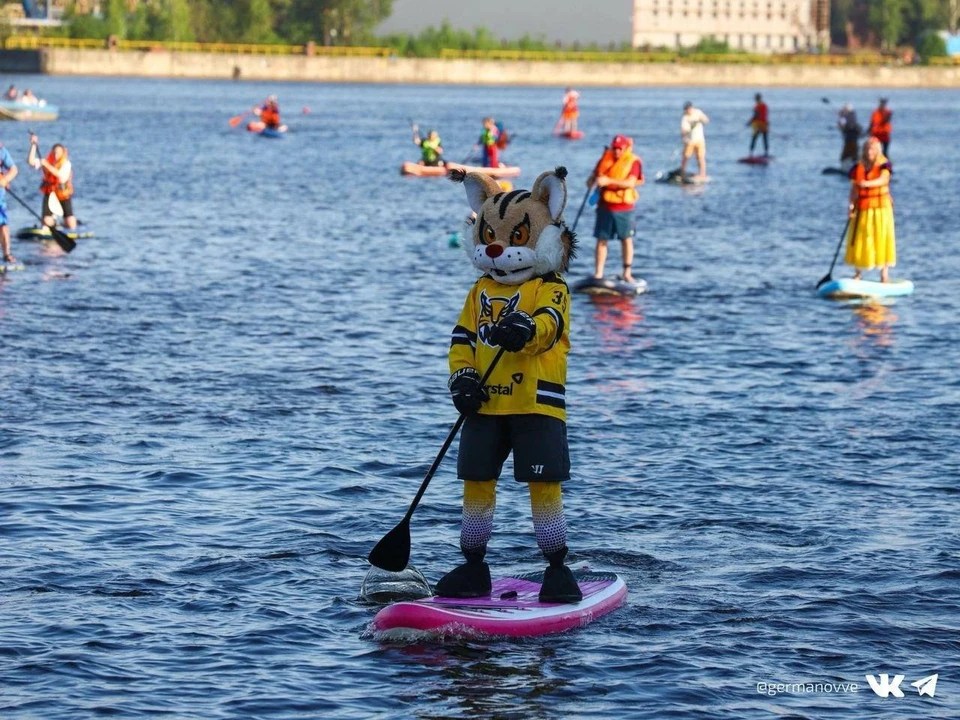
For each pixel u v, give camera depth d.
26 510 14.95
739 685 10.62
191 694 10.33
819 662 11.09
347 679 10.68
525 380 12.33
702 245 42.72
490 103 159.25
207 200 54.34
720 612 12.20
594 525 14.75
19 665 10.78
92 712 9.95
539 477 12.26
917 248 42.09
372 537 14.34
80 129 100.75
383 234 44.34
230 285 32.66
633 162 32.50
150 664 10.88
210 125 108.06
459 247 40.97
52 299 30.02
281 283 33.09
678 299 31.55
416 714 10.05
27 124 105.00
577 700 10.34
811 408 20.48
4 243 34.66
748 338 26.56
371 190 61.00
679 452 17.86
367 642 11.46
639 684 10.64
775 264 38.12
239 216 48.78
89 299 30.12
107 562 13.31
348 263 37.09
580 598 12.27
